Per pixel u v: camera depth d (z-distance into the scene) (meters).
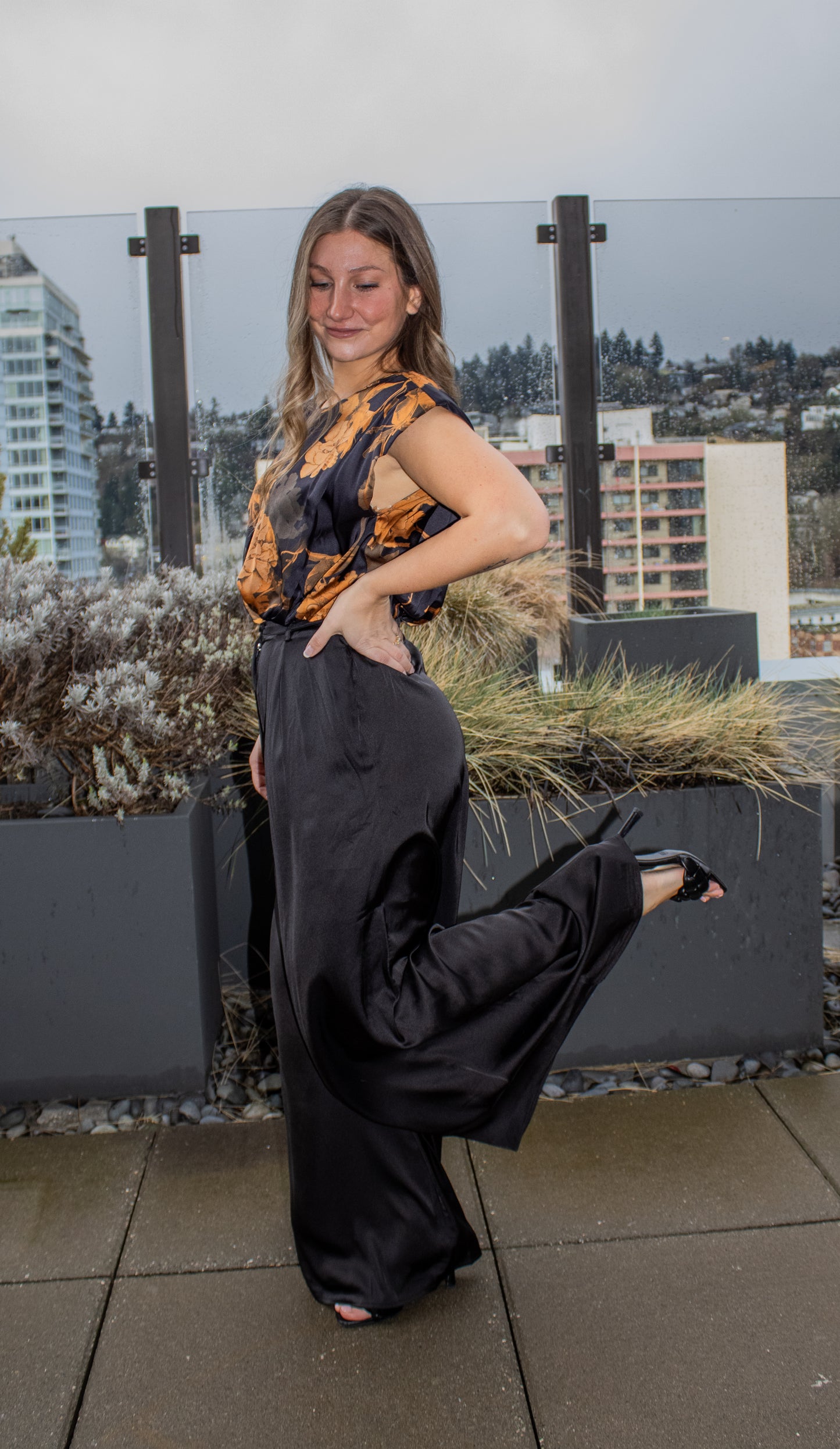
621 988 2.17
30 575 2.45
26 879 2.00
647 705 2.64
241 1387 1.34
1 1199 1.76
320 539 1.26
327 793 1.27
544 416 4.11
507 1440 1.25
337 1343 1.41
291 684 1.31
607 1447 1.23
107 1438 1.27
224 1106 2.06
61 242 3.81
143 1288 1.54
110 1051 2.06
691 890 1.43
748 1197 1.72
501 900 2.20
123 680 2.20
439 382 1.39
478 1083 1.27
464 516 1.18
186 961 2.04
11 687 2.27
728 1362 1.36
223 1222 1.69
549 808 2.19
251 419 3.91
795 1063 2.20
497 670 3.24
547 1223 1.67
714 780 2.28
